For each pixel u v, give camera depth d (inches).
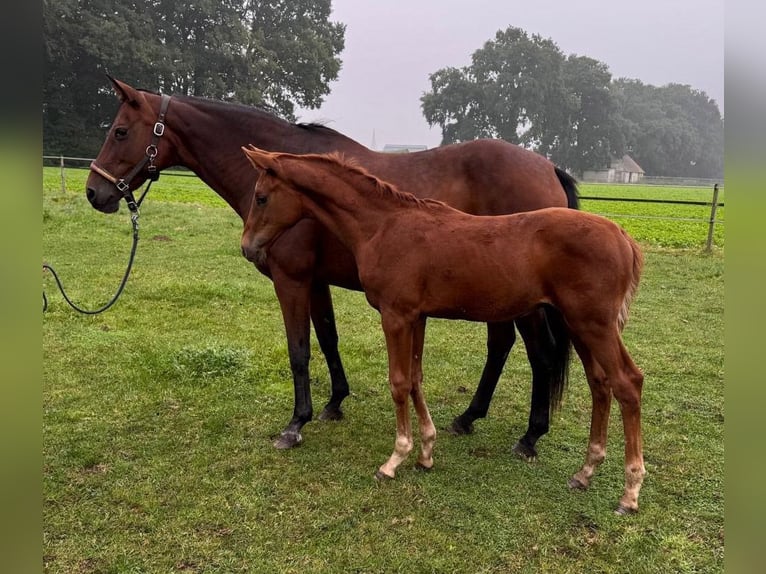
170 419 156.6
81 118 1485.0
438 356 213.0
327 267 145.6
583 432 153.9
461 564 102.0
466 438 151.3
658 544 107.4
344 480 128.7
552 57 2028.8
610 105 2237.9
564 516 116.1
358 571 100.1
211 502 119.0
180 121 156.7
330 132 155.3
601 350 112.1
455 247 116.8
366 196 126.1
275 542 107.1
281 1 1745.8
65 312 243.9
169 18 1587.1
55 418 153.9
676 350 216.2
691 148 3179.1
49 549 104.0
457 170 146.0
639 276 116.0
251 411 162.9
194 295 280.2
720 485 126.4
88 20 1412.4
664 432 151.1
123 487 123.8
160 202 605.0
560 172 153.1
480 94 2064.5
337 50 1886.1
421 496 122.6
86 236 418.3
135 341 214.2
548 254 111.2
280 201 131.0
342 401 173.5
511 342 150.3
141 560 102.0
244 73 1604.3
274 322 246.2
